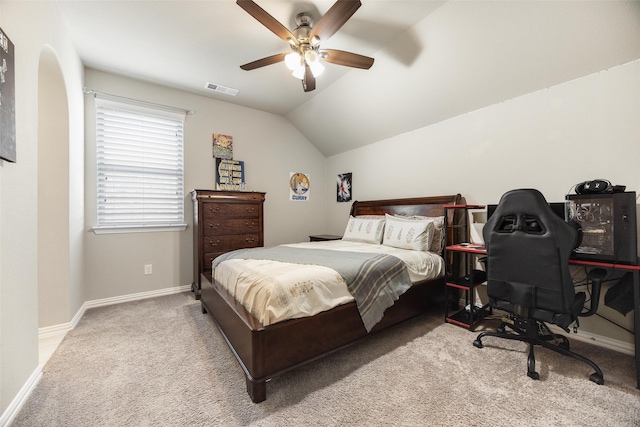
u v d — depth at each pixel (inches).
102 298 114.2
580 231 66.3
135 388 58.6
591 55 75.4
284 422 48.8
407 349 75.2
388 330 82.7
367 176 160.6
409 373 63.7
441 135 121.2
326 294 65.9
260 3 78.1
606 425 47.5
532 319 64.1
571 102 83.0
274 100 146.3
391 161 145.6
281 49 100.5
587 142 80.1
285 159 171.6
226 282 82.7
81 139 105.3
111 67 112.0
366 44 97.8
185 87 130.3
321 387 58.7
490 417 49.6
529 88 90.9
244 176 153.9
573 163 82.9
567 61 79.3
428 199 123.0
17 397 51.7
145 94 124.6
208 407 52.7
